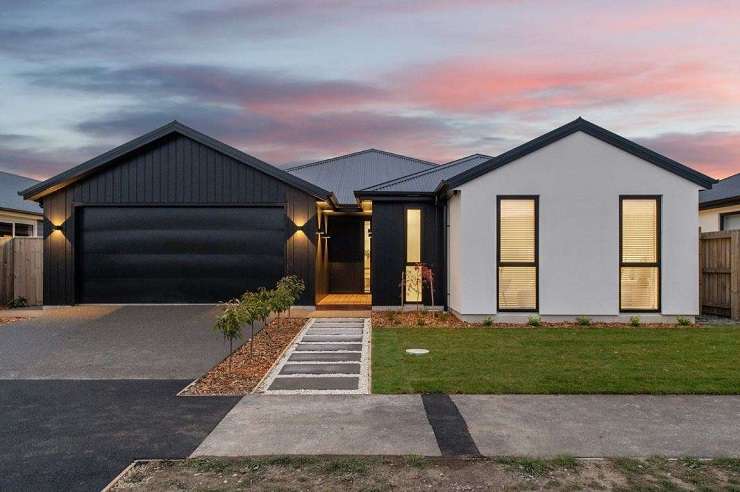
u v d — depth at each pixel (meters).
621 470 3.70
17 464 3.83
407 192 13.14
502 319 10.91
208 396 5.66
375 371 6.67
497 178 10.93
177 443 4.23
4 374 6.70
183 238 13.31
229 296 13.27
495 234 10.92
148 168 13.27
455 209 11.77
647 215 10.92
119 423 4.75
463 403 5.32
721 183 17.58
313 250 13.14
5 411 5.14
